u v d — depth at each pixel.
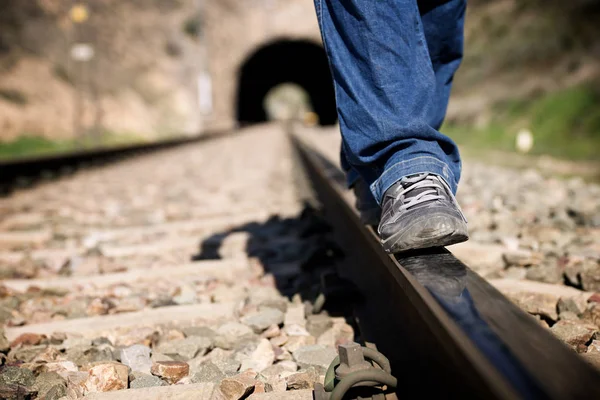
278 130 29.33
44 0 21.70
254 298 2.03
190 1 33.12
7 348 1.66
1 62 17.84
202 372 1.42
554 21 16.80
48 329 1.81
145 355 1.55
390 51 1.36
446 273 1.06
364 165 1.47
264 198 4.57
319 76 42.84
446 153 1.43
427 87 1.38
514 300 1.74
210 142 17.36
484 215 3.11
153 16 32.25
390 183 1.34
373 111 1.37
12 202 4.95
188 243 3.03
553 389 0.63
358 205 1.85
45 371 1.46
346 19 1.40
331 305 1.77
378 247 1.53
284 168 7.34
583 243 2.55
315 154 5.40
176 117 29.17
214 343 1.63
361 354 1.09
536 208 3.42
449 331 0.85
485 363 0.71
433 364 1.03
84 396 1.26
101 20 26.84
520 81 16.44
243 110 42.00
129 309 2.00
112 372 1.36
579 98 12.94
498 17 19.86
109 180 6.93
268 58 40.16
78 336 1.78
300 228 3.24
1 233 3.39
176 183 6.36
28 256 2.87
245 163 8.90
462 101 18.25
